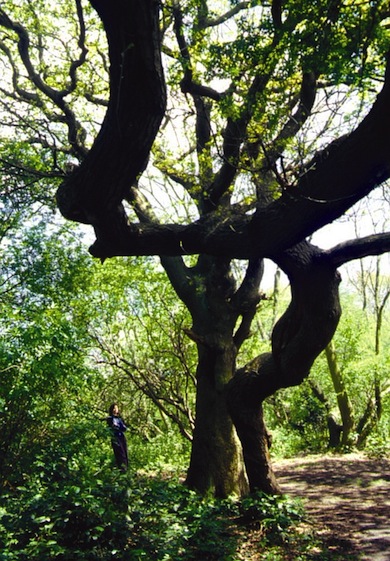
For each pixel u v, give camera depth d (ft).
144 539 21.47
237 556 22.79
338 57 18.01
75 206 20.58
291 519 26.76
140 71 15.99
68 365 31.30
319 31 18.06
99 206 20.30
